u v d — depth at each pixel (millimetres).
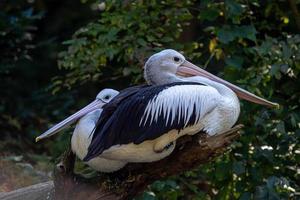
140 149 8586
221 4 12453
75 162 9273
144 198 11578
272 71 11656
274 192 11250
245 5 12586
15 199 10203
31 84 18828
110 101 8844
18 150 15812
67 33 21141
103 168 8977
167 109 8578
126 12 12617
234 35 11984
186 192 12844
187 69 9445
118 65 14195
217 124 8781
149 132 8492
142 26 12461
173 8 12680
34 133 16766
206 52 13266
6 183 13078
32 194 10195
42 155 15336
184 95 8656
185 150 8820
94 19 20594
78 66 12781
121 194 9180
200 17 12406
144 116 8523
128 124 8500
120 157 8633
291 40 12000
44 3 21578
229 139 8742
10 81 18469
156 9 12688
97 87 18594
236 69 11984
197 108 8641
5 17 17422
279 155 12055
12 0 19203
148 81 9406
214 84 9062
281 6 13000
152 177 9109
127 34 12633
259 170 11938
